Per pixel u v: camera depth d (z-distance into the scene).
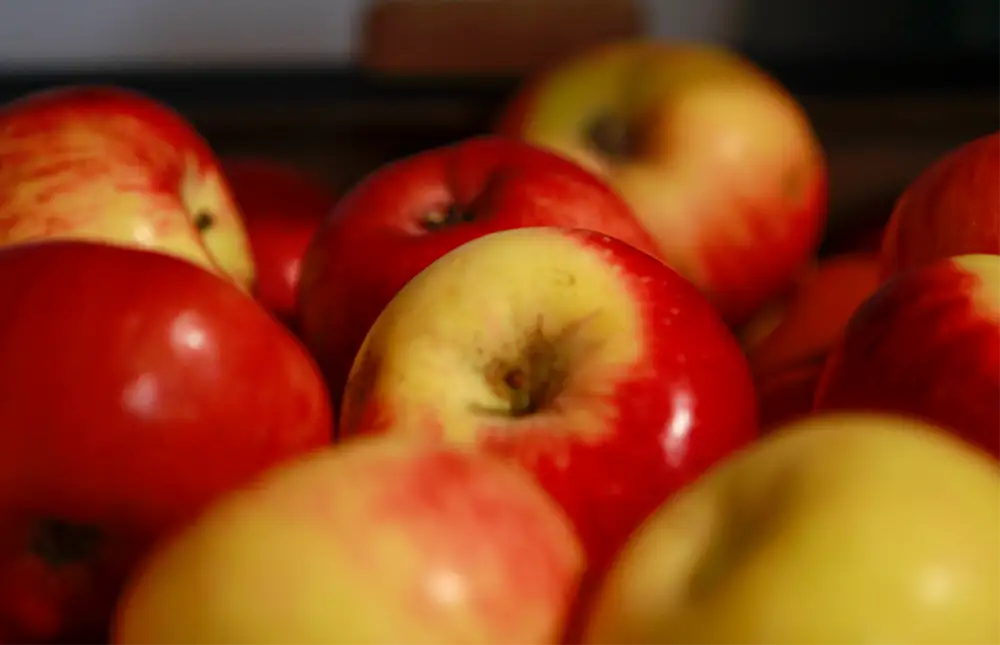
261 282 0.58
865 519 0.34
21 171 0.47
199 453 0.39
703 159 0.58
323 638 0.34
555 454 0.40
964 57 0.77
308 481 0.36
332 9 0.98
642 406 0.40
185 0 0.98
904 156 0.71
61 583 0.39
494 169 0.49
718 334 0.42
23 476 0.38
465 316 0.42
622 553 0.36
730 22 0.98
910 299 0.41
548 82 0.64
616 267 0.42
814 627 0.33
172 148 0.49
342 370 0.47
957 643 0.33
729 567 0.34
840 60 0.78
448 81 0.77
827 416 0.36
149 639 0.35
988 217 0.45
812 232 0.63
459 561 0.35
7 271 0.39
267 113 0.73
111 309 0.39
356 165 0.74
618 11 0.82
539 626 0.36
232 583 0.35
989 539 0.34
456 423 0.41
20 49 0.97
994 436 0.39
